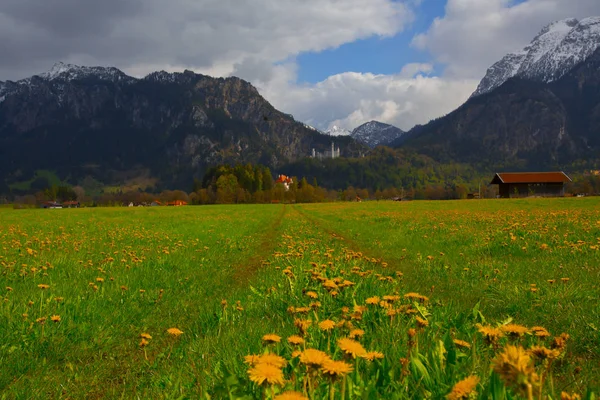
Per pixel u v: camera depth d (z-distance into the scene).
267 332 5.94
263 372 2.38
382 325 5.33
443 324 5.62
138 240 21.16
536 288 8.20
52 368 5.68
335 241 19.92
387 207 66.50
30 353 5.91
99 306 8.21
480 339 4.99
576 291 7.83
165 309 8.48
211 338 5.97
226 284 11.11
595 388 3.98
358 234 22.73
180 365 5.10
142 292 9.51
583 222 21.42
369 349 4.14
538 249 13.73
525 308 7.32
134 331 7.13
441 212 42.69
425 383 3.37
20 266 12.34
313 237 21.95
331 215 48.31
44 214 61.41
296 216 50.22
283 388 3.12
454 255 13.91
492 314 7.39
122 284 10.19
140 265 12.90
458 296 8.76
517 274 10.30
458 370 3.62
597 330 5.73
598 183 161.00
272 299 7.83
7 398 4.87
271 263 13.35
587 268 10.30
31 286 9.80
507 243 14.95
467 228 22.42
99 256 15.16
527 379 1.64
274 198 173.12
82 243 19.30
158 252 15.83
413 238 19.28
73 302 8.10
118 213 63.97
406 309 5.54
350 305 6.68
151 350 6.26
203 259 14.60
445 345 4.08
